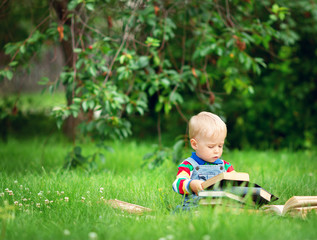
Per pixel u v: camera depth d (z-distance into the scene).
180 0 6.30
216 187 3.33
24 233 2.92
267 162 7.38
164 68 6.55
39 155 8.09
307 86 9.67
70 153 6.25
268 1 6.99
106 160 7.75
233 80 6.71
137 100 6.09
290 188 4.62
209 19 6.59
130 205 3.78
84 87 5.73
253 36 6.39
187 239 2.65
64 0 6.80
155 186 4.64
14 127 11.12
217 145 3.72
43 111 11.81
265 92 9.77
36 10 7.41
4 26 7.21
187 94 9.98
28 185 4.45
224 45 6.33
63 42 7.73
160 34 6.25
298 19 8.54
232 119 10.45
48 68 7.97
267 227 2.85
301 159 7.74
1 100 8.24
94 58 5.71
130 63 5.64
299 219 3.22
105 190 4.38
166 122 11.11
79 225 3.12
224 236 2.65
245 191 3.31
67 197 3.83
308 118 10.12
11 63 5.70
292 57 9.81
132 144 9.27
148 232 2.83
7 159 7.57
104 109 5.76
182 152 6.17
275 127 10.22
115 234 2.82
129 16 5.82
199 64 7.16
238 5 7.10
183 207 3.57
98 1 5.97
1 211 3.45
